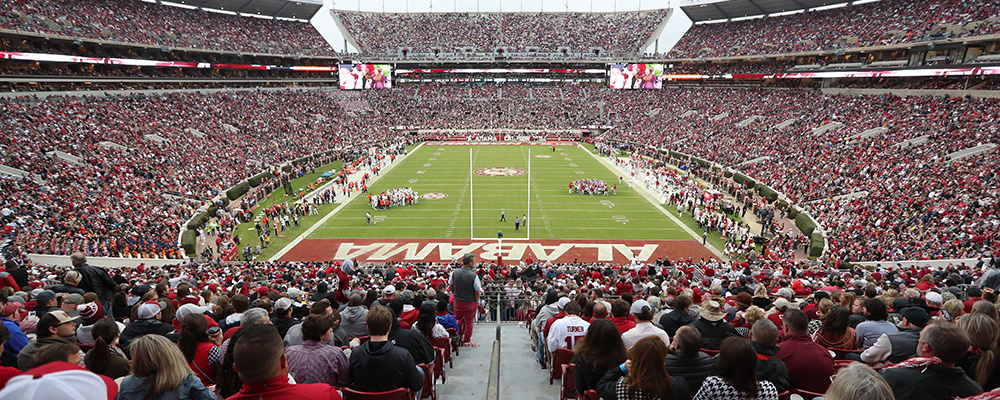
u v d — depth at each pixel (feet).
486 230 114.11
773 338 15.55
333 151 208.54
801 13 248.73
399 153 224.94
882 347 17.70
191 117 177.06
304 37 292.81
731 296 39.04
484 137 279.69
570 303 23.36
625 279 55.47
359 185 160.35
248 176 150.30
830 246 93.50
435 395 20.29
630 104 286.46
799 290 43.29
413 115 292.20
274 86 272.10
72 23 171.83
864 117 162.30
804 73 213.25
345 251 101.30
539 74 325.62
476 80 327.26
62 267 62.23
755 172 152.76
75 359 13.29
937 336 12.77
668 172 164.25
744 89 250.98
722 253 101.04
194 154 147.95
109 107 154.40
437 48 318.65
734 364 12.41
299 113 238.68
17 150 108.78
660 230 115.24
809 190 125.49
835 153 142.61
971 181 98.48
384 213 128.47
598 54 316.19
